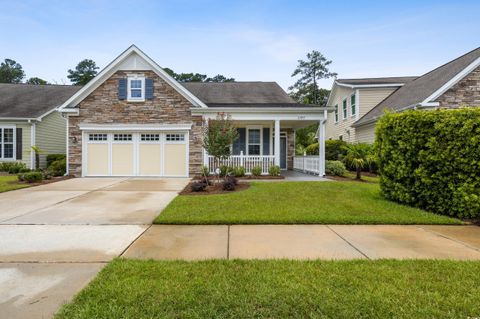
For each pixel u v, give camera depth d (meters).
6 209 6.64
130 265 3.35
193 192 8.80
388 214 5.93
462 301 2.54
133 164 13.83
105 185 10.84
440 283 2.89
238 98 16.75
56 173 14.08
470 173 5.66
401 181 7.03
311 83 40.69
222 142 9.98
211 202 7.13
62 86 21.62
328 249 4.04
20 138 16.44
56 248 4.04
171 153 13.84
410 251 3.96
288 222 5.43
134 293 2.68
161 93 13.73
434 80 14.41
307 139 30.97
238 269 3.25
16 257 3.69
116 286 2.81
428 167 6.31
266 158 14.04
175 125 13.66
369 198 7.68
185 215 5.81
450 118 5.91
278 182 11.09
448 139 5.95
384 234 4.77
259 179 12.50
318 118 13.66
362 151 13.74
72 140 13.69
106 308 2.43
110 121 13.73
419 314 2.35
